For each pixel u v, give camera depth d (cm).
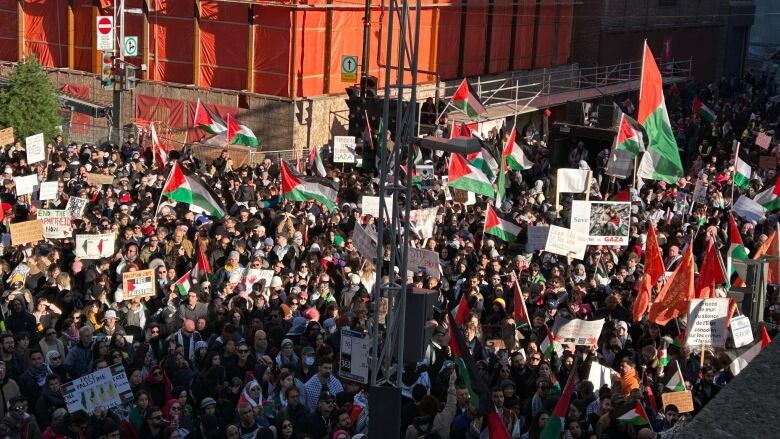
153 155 2981
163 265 1748
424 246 2011
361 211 2303
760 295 1437
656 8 5819
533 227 2017
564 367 1445
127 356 1436
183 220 2097
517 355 1426
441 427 1255
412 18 4228
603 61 5434
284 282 1766
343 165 3006
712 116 4228
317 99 3788
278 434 1215
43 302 1580
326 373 1331
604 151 3173
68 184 2411
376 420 1094
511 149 2966
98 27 3478
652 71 2659
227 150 3250
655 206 2602
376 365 1102
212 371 1351
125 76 3494
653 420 1334
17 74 3428
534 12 5034
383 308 1557
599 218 1967
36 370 1359
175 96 3884
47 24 4138
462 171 2403
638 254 2142
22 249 1827
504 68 4916
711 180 3008
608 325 1603
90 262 1830
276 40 3734
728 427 354
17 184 2128
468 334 1490
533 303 1717
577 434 1205
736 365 1416
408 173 1109
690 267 1595
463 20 4581
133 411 1257
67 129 3725
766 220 2377
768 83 6384
